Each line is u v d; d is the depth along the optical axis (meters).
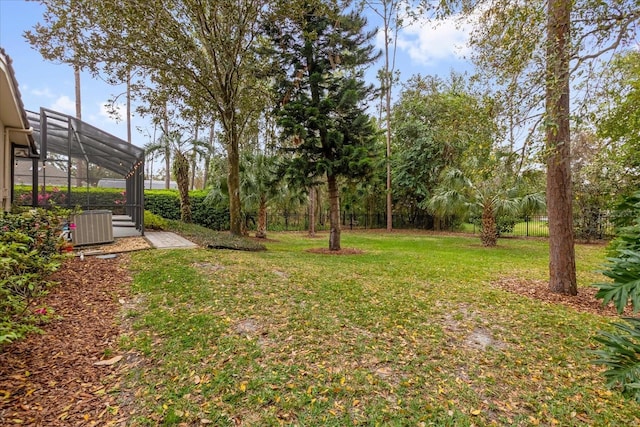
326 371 2.91
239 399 2.51
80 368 2.91
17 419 2.25
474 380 2.87
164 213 17.12
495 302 4.96
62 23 7.39
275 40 9.87
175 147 14.62
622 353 1.59
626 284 1.59
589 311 4.74
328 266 7.30
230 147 10.84
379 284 5.77
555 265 5.74
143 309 4.16
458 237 16.11
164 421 2.28
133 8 7.34
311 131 9.94
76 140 9.48
